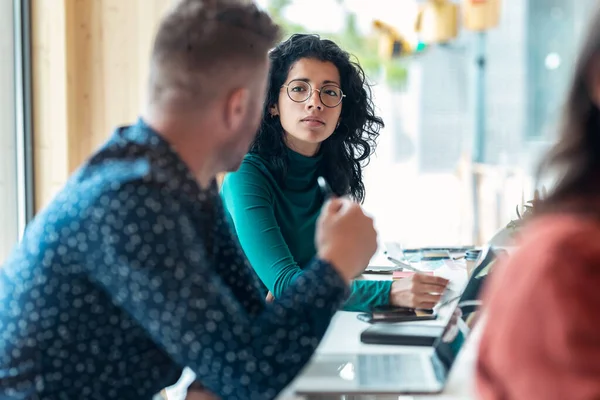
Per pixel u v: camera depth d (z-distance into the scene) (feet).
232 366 3.41
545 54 22.44
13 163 10.46
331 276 3.66
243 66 3.71
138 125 3.76
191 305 3.32
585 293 2.17
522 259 2.33
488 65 22.59
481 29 15.93
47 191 10.55
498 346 2.31
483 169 16.38
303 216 6.61
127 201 3.35
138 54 10.75
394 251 7.64
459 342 4.73
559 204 2.42
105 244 3.35
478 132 21.39
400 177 22.35
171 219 3.40
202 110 3.69
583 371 2.13
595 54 2.37
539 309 2.20
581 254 2.21
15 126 10.43
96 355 3.54
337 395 3.97
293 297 3.60
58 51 10.37
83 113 10.77
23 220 10.53
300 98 6.34
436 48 22.91
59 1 10.32
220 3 3.73
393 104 23.41
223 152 3.85
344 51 6.61
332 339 4.98
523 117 22.38
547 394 2.16
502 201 15.23
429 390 3.94
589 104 2.42
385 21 16.14
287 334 3.50
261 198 6.27
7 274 3.61
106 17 10.69
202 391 4.61
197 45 3.62
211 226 4.26
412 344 4.83
